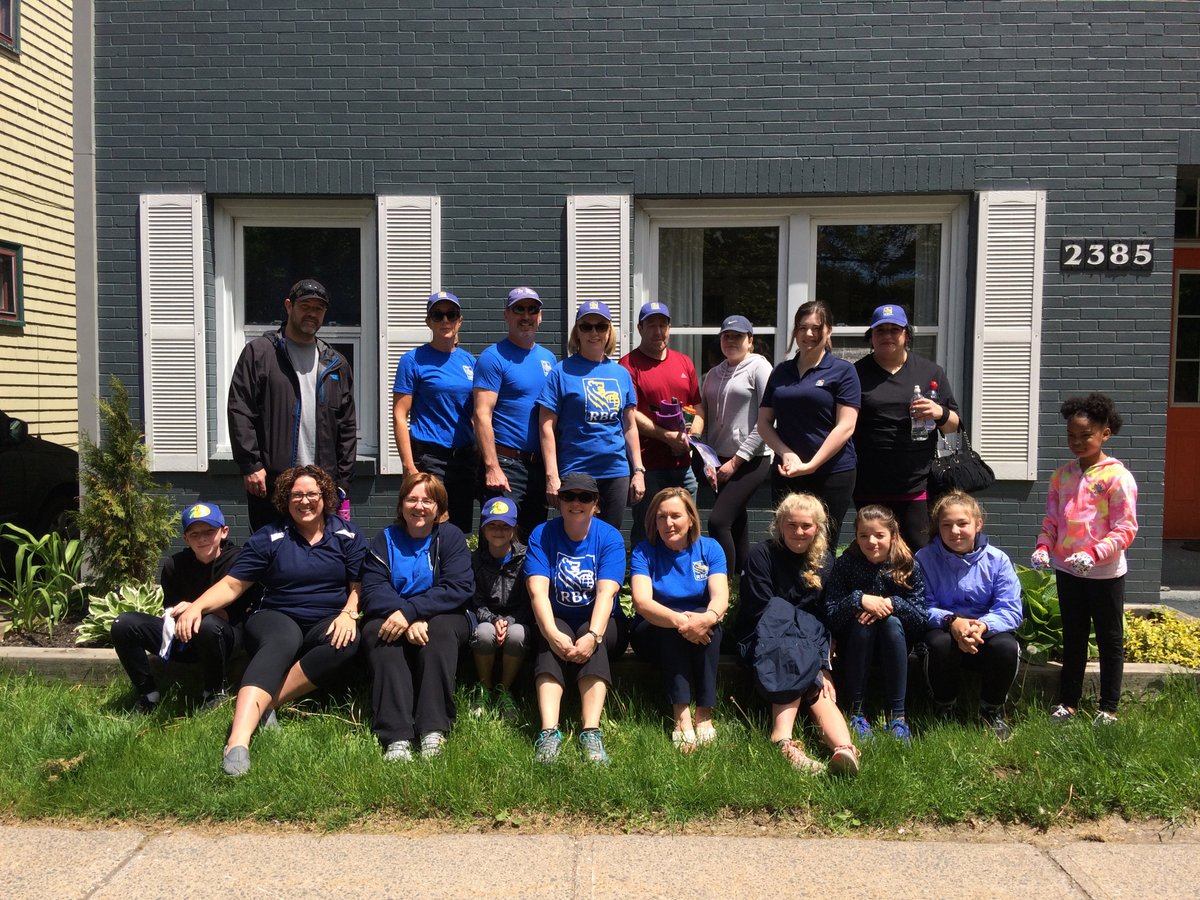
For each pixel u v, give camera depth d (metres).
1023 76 5.80
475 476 5.08
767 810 3.53
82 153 5.96
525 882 3.06
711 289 6.29
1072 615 4.20
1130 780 3.59
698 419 5.11
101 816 3.47
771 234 6.23
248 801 3.48
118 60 5.94
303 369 4.67
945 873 3.13
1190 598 6.24
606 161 5.95
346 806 3.49
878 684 4.50
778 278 6.22
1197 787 3.57
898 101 5.85
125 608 4.93
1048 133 5.81
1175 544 7.66
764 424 4.72
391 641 4.07
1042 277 5.84
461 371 5.05
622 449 4.69
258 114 5.96
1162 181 5.79
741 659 4.30
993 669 4.11
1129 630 4.93
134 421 6.09
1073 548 4.16
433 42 5.92
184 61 5.93
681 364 5.13
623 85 5.91
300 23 5.91
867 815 3.48
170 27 5.92
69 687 4.57
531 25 5.91
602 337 4.63
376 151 5.98
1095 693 4.47
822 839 3.37
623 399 4.67
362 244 6.21
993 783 3.61
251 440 4.57
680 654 4.13
